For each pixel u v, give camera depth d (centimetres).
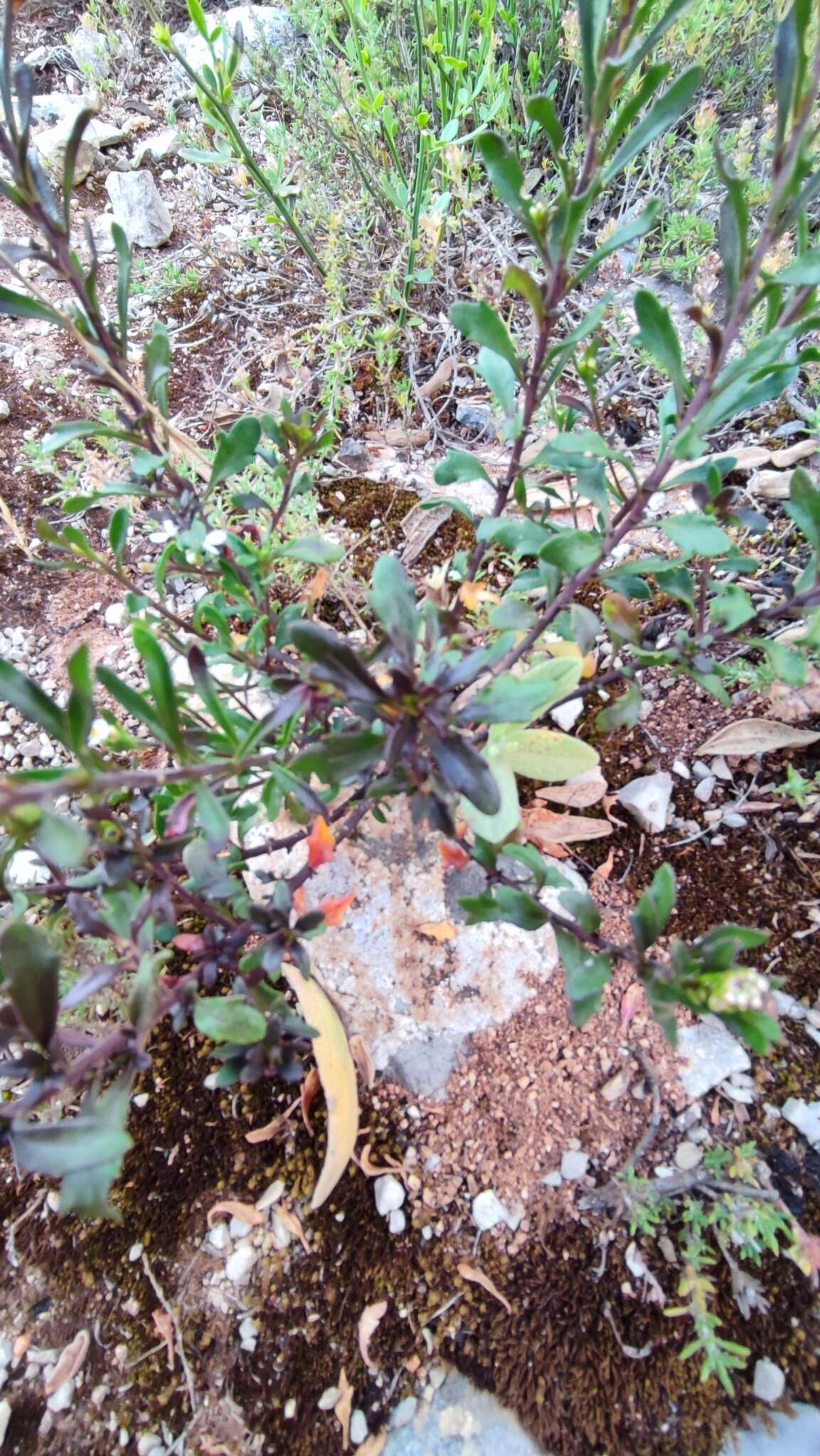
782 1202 23
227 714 21
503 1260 23
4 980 17
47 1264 24
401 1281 23
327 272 39
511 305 39
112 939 18
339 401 37
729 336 17
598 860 28
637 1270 23
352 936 27
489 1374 22
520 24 42
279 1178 24
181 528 24
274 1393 22
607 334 38
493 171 17
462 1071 25
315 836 21
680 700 30
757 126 42
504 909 18
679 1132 24
